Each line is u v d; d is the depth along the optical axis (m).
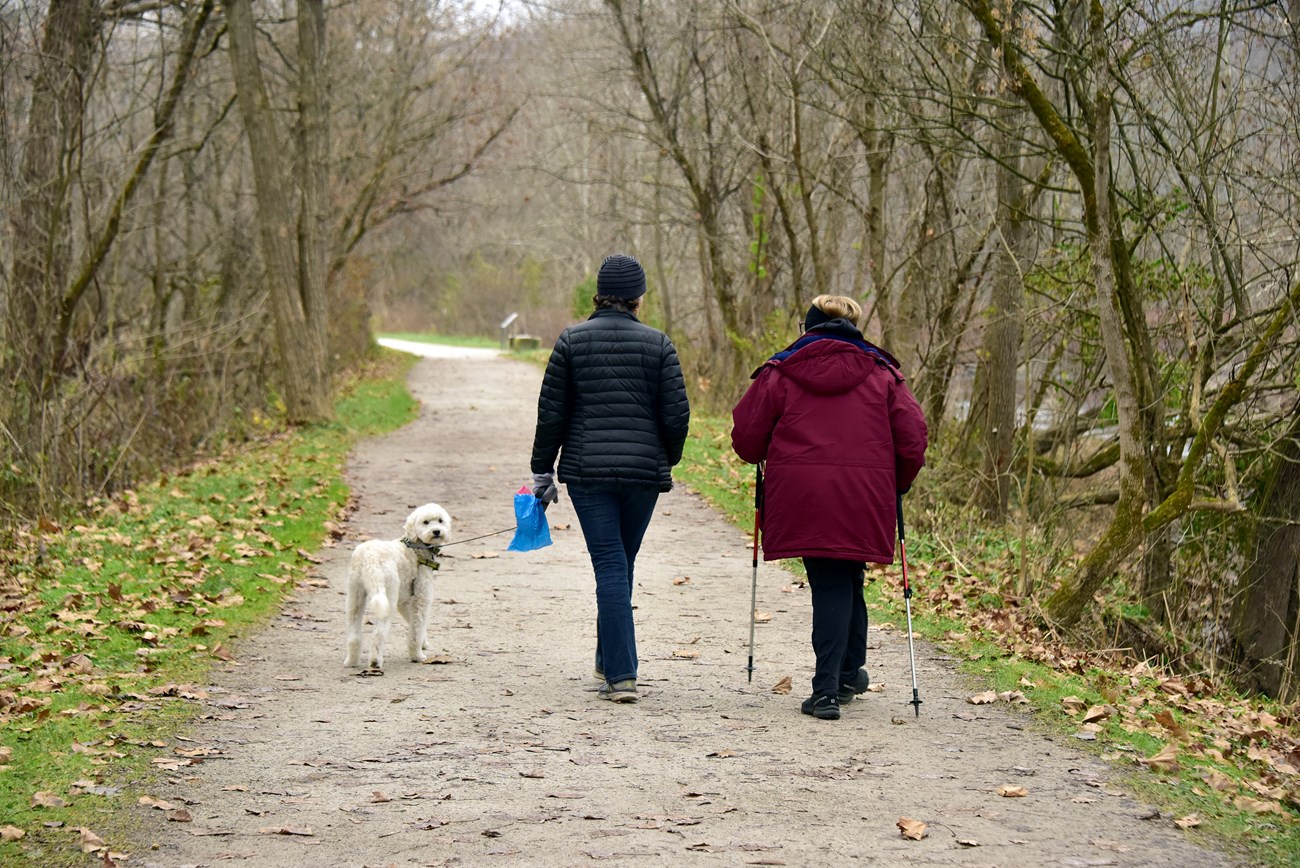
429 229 53.59
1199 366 10.08
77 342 16.22
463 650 7.50
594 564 6.27
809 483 5.74
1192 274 11.45
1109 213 9.58
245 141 28.42
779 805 4.57
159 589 8.41
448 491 14.92
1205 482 11.63
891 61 12.12
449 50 31.38
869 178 16.22
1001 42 9.66
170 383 18.11
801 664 7.18
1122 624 11.13
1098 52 9.10
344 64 29.66
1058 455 14.73
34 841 4.08
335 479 14.88
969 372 16.80
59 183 16.09
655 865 3.94
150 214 24.03
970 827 4.36
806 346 5.90
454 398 29.20
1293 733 7.56
